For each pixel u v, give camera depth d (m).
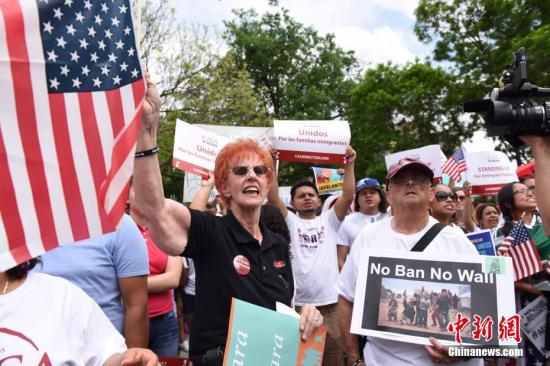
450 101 26.11
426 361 2.83
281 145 5.20
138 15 2.13
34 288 1.91
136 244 3.06
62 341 1.86
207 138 5.40
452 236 3.04
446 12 25.02
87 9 2.06
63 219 1.98
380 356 2.95
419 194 3.06
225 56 21.98
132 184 2.47
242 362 2.39
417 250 3.03
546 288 3.98
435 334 2.78
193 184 6.66
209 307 2.60
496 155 7.67
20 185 1.94
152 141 2.31
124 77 2.09
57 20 2.02
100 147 2.04
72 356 1.87
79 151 2.02
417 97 26.83
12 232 1.90
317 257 5.28
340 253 6.50
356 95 30.31
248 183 2.81
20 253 1.89
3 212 1.90
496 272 2.83
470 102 2.47
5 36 1.94
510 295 2.78
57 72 2.01
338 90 37.44
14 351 1.76
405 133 28.72
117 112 2.07
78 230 2.00
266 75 38.12
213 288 2.61
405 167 3.06
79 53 2.04
